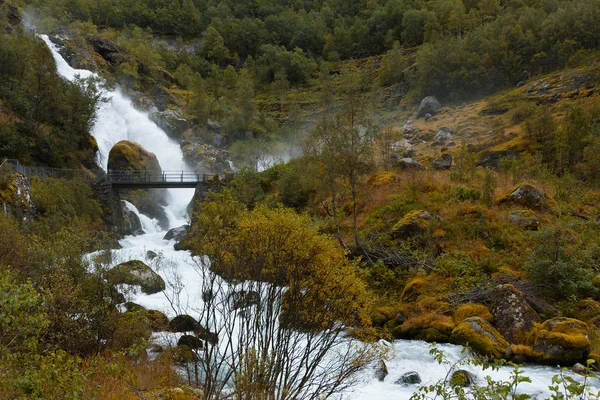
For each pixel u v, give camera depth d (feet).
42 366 22.79
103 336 44.45
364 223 91.35
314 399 35.29
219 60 434.30
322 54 466.70
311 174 89.66
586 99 194.90
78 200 118.62
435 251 77.25
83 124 168.86
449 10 416.05
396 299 69.21
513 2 382.42
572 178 108.88
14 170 115.03
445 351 52.80
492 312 58.54
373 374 45.44
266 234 34.09
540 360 49.93
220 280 35.14
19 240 52.06
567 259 65.26
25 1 368.07
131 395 32.94
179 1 504.84
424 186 98.68
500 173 117.80
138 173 163.12
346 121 90.12
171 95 298.97
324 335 34.50
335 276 34.19
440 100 295.89
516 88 259.39
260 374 31.27
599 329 54.49
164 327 56.18
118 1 453.58
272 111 353.51
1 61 156.76
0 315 20.27
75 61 257.34
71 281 44.24
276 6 526.98
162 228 168.25
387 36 437.58
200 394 35.78
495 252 74.54
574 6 289.33
